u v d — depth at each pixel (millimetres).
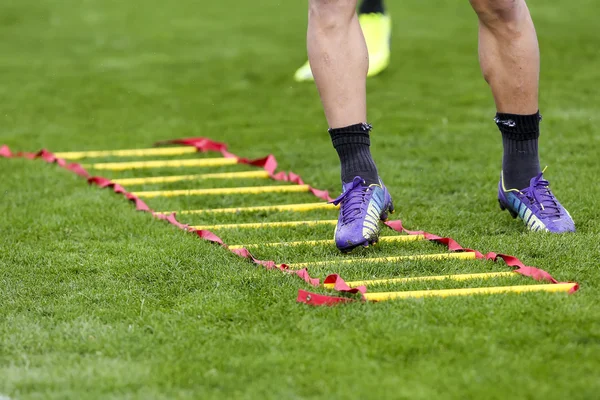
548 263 11914
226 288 11188
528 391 7891
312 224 14516
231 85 29141
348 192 12836
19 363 9000
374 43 30422
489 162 18656
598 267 11680
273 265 11961
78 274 12070
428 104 25375
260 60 33188
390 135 21766
